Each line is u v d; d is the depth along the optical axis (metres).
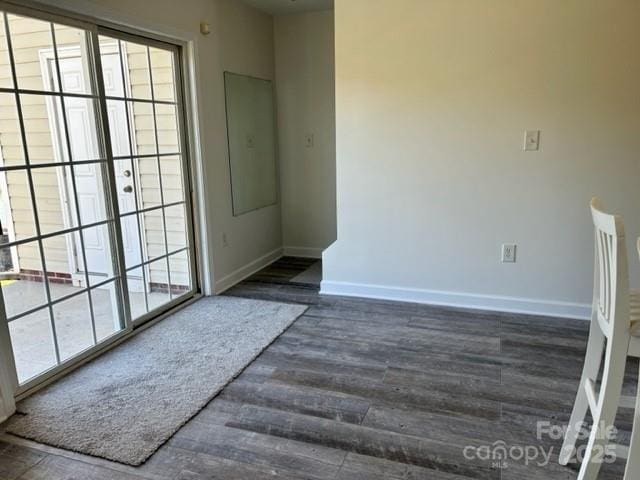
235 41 4.12
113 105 3.05
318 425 2.19
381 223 3.68
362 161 3.63
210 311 3.57
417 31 3.29
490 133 3.27
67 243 2.72
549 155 3.19
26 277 2.55
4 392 2.26
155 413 2.29
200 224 3.80
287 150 5.02
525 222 3.33
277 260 5.07
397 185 3.58
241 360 2.80
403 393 2.44
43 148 2.57
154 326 3.30
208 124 3.76
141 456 1.99
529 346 2.92
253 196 4.57
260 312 3.54
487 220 3.41
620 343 1.55
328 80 4.71
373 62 3.44
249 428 2.18
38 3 2.38
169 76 3.43
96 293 2.92
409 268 3.69
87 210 2.84
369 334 3.14
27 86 2.45
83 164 2.77
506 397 2.38
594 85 3.01
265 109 4.73
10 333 2.56
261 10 4.51
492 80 3.20
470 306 3.58
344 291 3.91
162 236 3.52
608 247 1.59
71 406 2.35
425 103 3.38
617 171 3.08
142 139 3.28
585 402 1.90
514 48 3.11
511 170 3.29
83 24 2.65
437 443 2.05
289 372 2.67
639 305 1.70
